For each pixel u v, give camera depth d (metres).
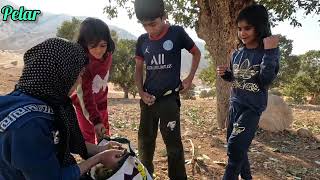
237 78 3.89
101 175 2.54
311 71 35.22
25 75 2.19
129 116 9.28
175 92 3.83
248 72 3.78
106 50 3.44
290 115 8.08
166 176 4.73
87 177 2.57
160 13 3.56
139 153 4.12
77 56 2.26
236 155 3.79
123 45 24.19
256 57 3.75
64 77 2.20
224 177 3.86
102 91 3.76
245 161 4.30
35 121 2.08
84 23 3.23
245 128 3.76
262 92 3.78
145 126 4.02
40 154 2.08
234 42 7.30
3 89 16.44
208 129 7.67
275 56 3.56
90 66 3.37
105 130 3.71
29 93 2.17
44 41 2.23
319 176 5.41
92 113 3.55
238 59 3.91
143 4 3.54
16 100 2.11
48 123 2.17
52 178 2.15
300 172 5.48
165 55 3.74
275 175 5.27
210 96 34.50
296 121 10.41
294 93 34.34
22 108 2.08
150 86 3.86
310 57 35.94
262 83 3.66
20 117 2.04
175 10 10.84
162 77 3.79
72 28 26.80
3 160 2.14
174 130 3.84
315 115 11.88
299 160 6.16
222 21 7.42
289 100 34.28
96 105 3.69
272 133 7.69
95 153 2.79
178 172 3.93
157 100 3.84
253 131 3.82
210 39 7.78
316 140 7.65
